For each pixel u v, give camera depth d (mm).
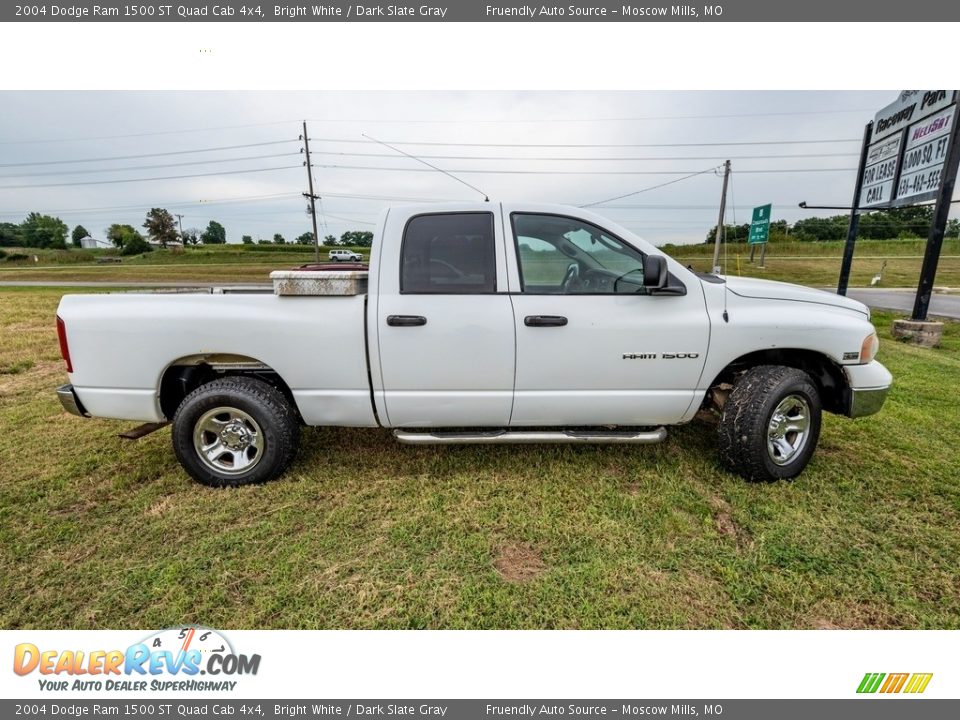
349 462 3395
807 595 2172
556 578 2281
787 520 2699
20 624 2057
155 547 2506
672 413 3086
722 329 2938
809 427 3109
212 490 3039
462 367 2883
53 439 3861
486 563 2381
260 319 2859
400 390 2934
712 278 3148
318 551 2469
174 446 3008
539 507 2838
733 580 2256
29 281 28703
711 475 3186
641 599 2160
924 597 2176
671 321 2918
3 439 3854
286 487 3045
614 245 3006
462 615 2090
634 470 3252
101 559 2420
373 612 2109
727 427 3045
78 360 2941
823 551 2449
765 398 2943
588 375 2947
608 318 2887
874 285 20797
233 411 3004
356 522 2705
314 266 5195
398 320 2801
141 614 2100
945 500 2898
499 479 3156
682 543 2518
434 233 2924
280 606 2141
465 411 3004
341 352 2883
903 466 3314
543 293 2904
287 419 3037
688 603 2145
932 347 7801
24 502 2920
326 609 2123
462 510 2809
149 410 2994
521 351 2871
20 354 6828
